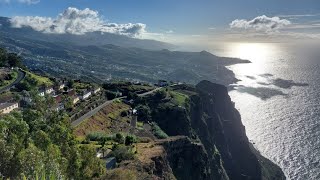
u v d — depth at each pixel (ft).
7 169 190.08
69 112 553.23
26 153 196.13
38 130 258.78
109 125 566.77
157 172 373.40
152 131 602.85
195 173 515.91
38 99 410.72
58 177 174.81
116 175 278.87
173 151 491.31
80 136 455.22
